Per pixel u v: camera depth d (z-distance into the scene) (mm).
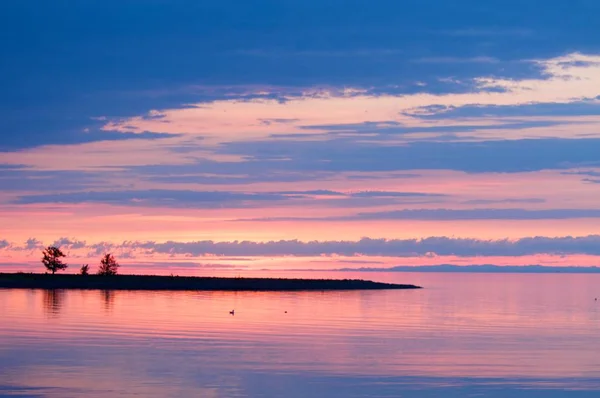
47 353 54438
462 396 43094
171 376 47000
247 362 52375
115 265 181500
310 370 49906
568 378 48438
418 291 183625
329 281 197750
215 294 136750
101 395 41625
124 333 66500
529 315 100312
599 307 121312
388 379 47375
